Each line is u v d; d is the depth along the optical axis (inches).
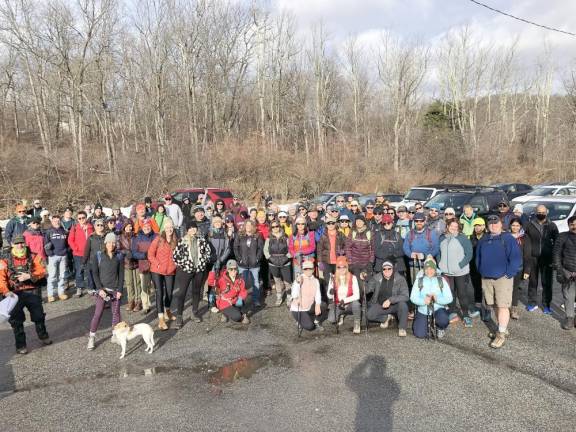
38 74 1218.0
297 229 324.2
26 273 240.8
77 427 167.3
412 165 1486.2
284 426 164.9
